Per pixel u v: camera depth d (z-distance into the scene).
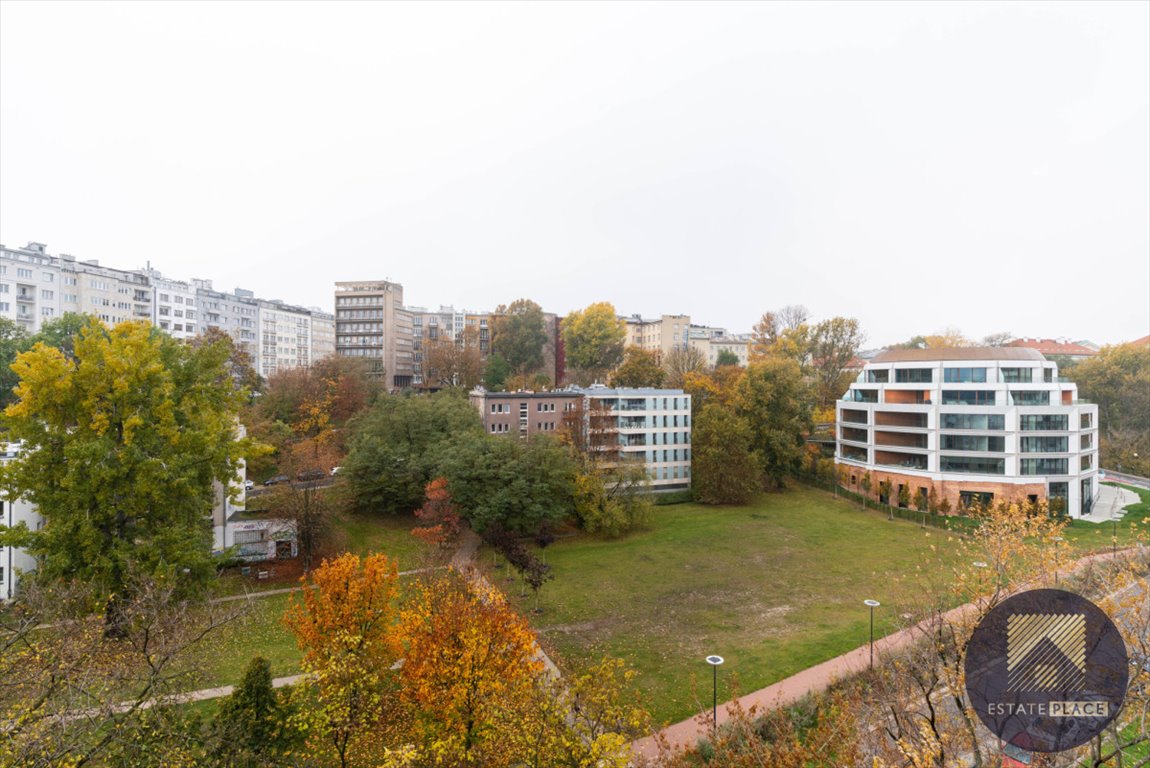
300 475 55.78
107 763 16.17
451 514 48.09
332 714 18.91
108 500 29.80
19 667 17.09
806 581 44.84
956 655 16.00
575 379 107.12
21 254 86.31
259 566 43.09
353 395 76.56
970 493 61.97
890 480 67.56
